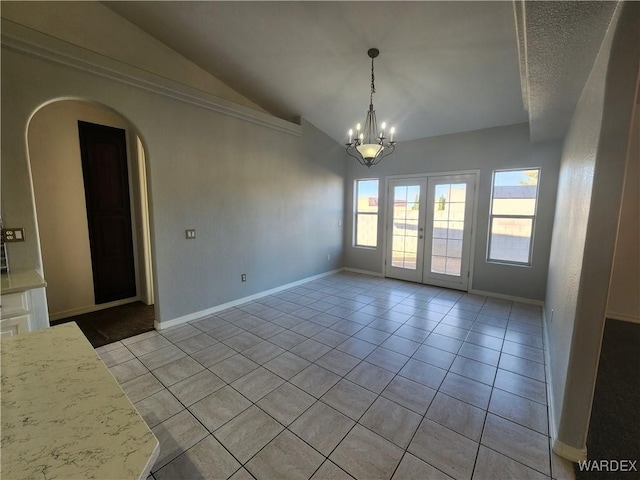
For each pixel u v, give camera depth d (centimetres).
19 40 217
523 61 176
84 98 254
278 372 248
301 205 491
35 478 55
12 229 225
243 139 388
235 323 346
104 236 390
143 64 300
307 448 173
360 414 200
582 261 156
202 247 355
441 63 315
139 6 270
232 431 185
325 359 269
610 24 136
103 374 90
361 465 162
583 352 158
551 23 137
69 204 359
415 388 228
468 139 451
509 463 163
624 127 141
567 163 292
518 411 203
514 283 428
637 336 333
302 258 505
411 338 310
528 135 404
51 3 243
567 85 210
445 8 248
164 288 324
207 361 264
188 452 170
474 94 361
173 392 222
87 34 262
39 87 231
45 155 338
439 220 489
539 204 401
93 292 383
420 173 501
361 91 387
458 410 204
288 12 267
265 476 155
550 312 302
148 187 305
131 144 396
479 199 447
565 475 156
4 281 205
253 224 414
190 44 314
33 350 104
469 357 272
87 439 65
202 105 338
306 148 487
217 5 264
